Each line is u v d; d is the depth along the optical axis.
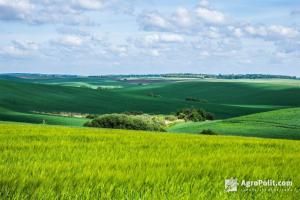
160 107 140.75
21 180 7.50
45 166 9.16
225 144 18.98
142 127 74.00
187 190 7.45
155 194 7.10
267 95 190.50
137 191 7.31
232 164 11.03
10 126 29.09
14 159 10.76
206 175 9.18
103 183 7.65
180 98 190.88
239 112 138.12
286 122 91.50
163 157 12.20
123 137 21.06
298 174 9.73
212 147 17.09
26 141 16.89
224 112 136.62
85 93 156.25
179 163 10.88
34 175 8.10
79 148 14.48
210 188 7.81
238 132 85.44
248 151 15.55
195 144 18.36
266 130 85.69
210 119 117.19
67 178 7.98
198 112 116.38
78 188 7.16
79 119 105.75
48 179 7.70
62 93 149.00
